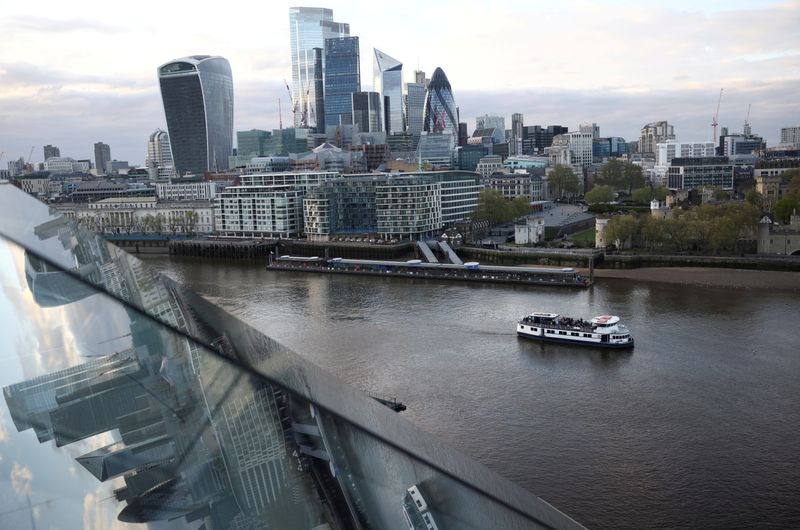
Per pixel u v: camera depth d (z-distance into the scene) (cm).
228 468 907
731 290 18638
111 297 888
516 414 9819
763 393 10438
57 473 854
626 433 9081
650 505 7325
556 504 7356
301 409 961
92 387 869
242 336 950
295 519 925
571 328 13538
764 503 7331
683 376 11331
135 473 880
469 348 13338
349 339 14162
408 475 1030
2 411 844
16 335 853
